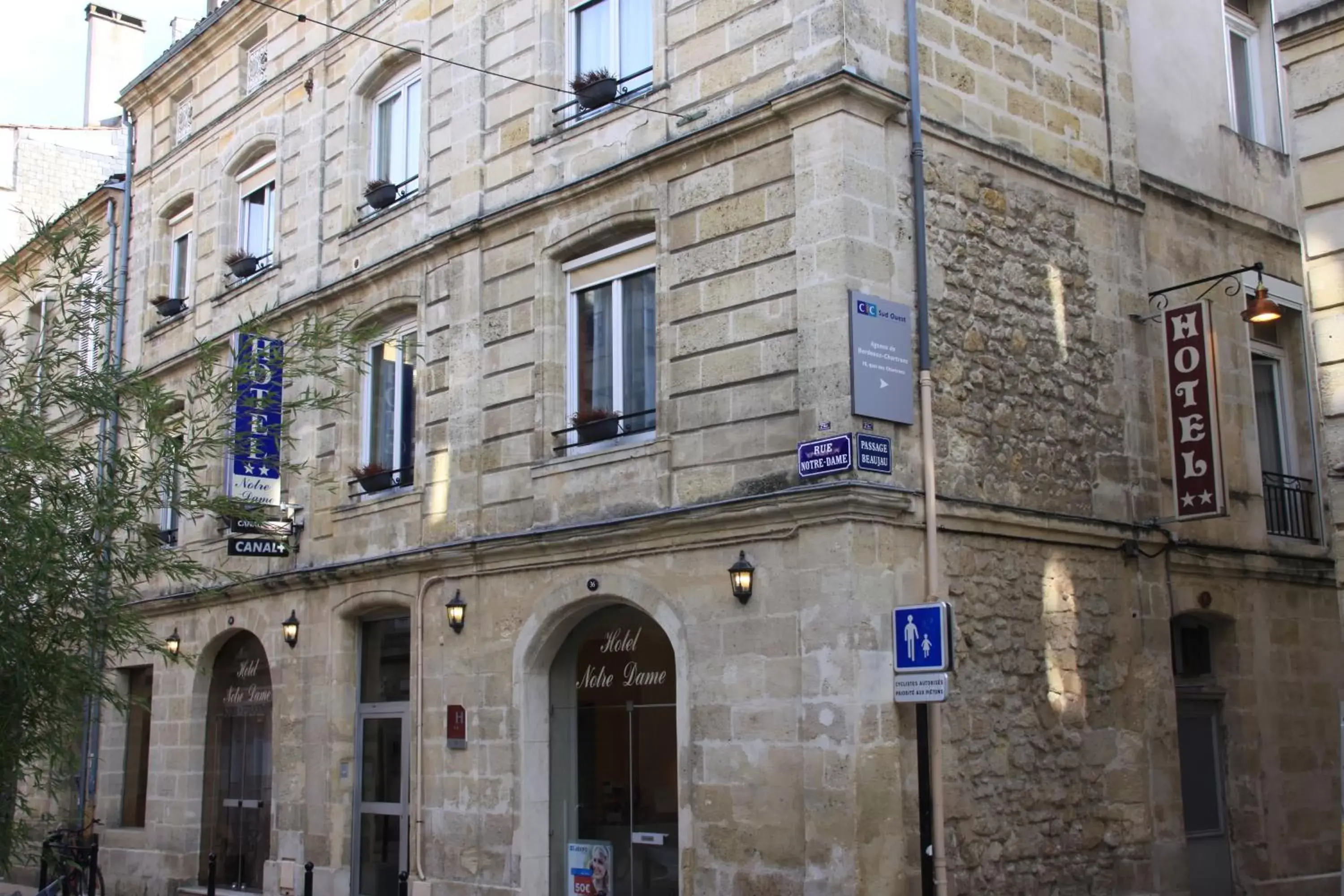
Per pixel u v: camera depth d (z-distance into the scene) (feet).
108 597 34.12
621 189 43.70
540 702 44.47
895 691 35.42
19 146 99.66
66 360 36.14
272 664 57.26
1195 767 47.06
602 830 42.93
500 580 45.88
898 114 39.17
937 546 37.45
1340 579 31.22
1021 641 39.96
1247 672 48.24
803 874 35.09
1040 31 45.14
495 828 44.45
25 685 31.24
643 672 42.27
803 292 37.68
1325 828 49.93
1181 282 48.83
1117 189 46.68
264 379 41.22
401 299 52.65
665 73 43.04
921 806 35.63
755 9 40.47
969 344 40.22
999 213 42.22
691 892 37.86
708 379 39.91
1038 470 41.73
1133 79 48.67
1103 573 43.34
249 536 53.98
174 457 35.37
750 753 36.88
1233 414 49.96
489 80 50.14
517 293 47.29
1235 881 46.98
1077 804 40.68
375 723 52.60
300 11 62.44
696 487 39.65
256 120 64.69
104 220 78.33
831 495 35.45
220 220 66.64
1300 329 54.08
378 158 57.82
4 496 31.65
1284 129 55.62
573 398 45.73
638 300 43.91
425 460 50.16
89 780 69.26
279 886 54.03
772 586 37.04
